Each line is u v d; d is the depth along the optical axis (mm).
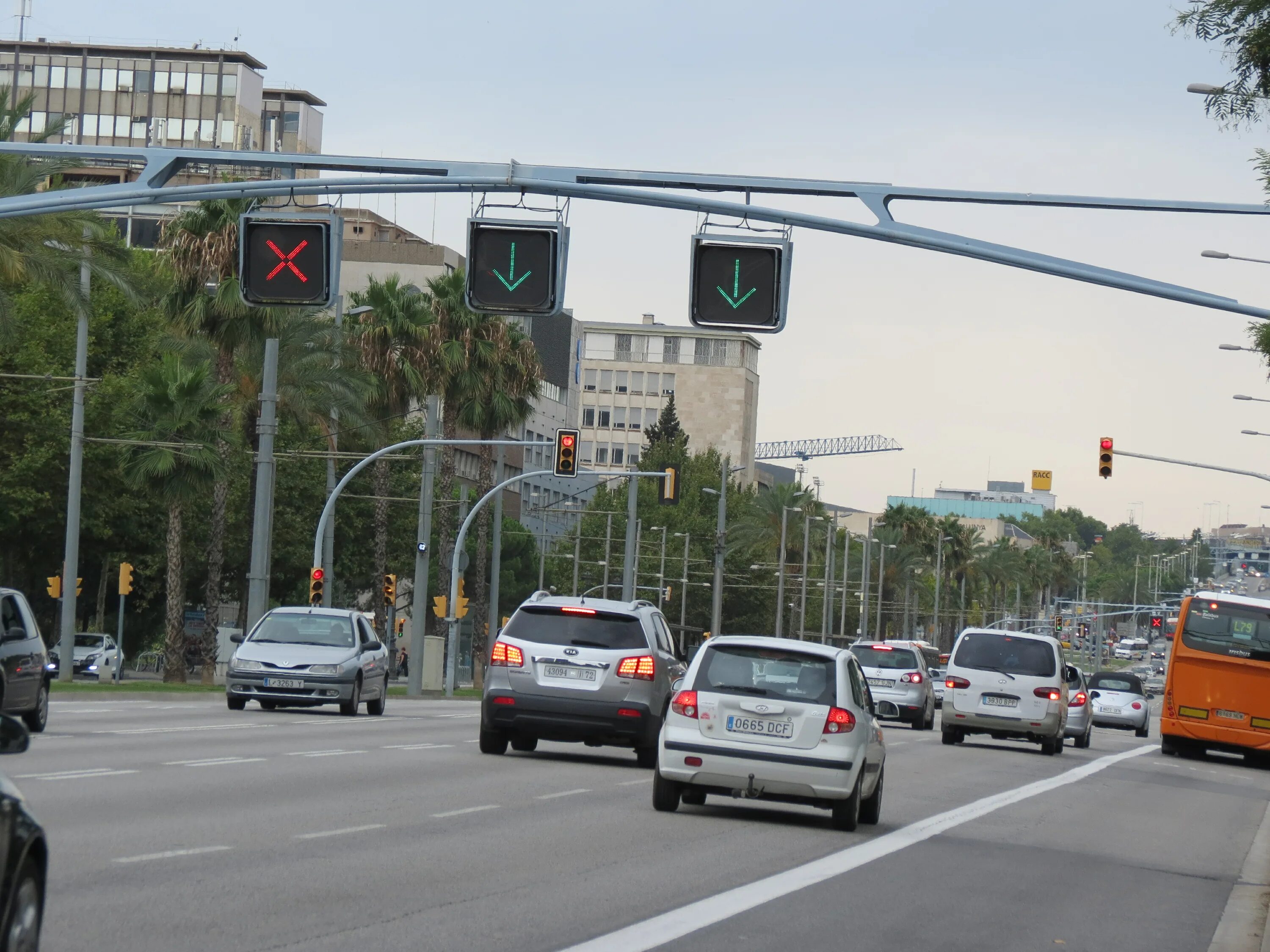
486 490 113375
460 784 29984
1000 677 56375
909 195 32062
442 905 16469
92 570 114875
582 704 35750
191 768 29953
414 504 146875
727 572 195250
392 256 197875
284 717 48844
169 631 81562
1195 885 23672
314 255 32594
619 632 36344
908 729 72375
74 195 32062
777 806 29875
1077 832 29906
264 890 16750
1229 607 60906
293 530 123438
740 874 20375
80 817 21922
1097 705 89062
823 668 26750
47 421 92000
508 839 22312
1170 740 61844
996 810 32938
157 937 13906
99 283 100938
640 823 25266
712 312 31922
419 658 93750
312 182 32656
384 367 103125
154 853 19000
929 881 21094
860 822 28297
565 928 15547
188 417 81375
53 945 13320
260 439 75688
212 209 85438
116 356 103750
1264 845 30703
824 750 26141
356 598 156375
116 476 97500
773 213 31797
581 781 32031
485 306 32281
